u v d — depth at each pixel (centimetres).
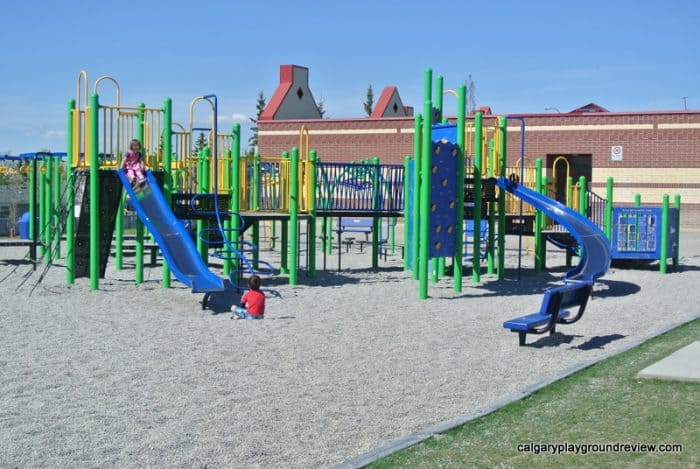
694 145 3878
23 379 810
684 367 840
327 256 2439
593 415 677
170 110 1578
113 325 1145
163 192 1578
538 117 4144
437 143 1516
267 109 5084
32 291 1496
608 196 2264
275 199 1859
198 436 625
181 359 912
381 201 1953
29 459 568
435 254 1525
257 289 1233
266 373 845
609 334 1121
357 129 4531
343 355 946
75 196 1655
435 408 717
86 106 1569
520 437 618
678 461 561
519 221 2005
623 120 3997
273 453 589
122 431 636
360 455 579
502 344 1034
